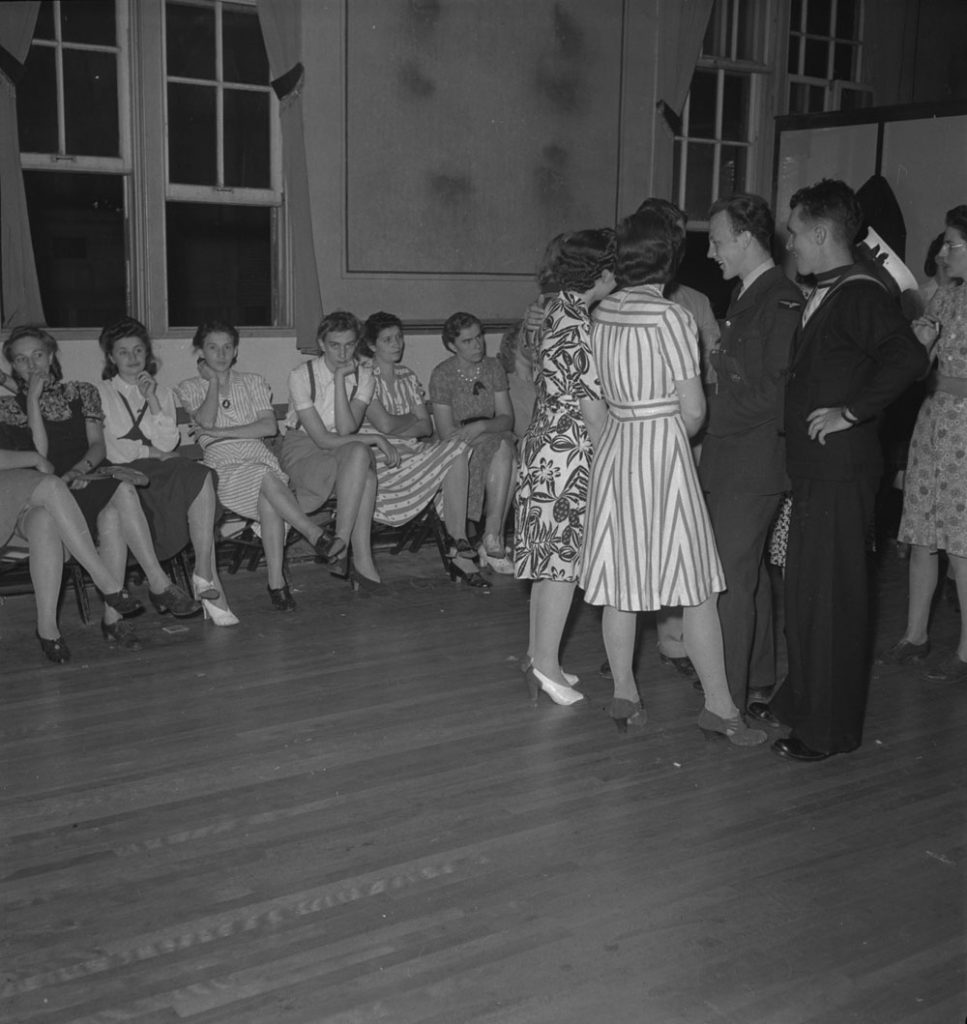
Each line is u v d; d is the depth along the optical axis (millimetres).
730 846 3176
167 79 6066
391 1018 2424
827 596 3621
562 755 3740
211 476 4992
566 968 2605
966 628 4434
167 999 2479
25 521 4484
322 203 6355
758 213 3705
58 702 4113
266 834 3201
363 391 5648
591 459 3900
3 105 5398
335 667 4500
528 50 6871
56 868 3008
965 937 2756
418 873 3004
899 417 6316
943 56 9328
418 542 6129
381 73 6418
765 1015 2459
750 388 3717
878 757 3779
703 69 7934
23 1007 2447
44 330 5195
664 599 3631
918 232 7164
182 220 6516
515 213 6988
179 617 5004
